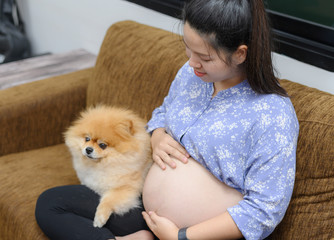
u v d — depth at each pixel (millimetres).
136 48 1765
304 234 1147
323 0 1609
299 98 1235
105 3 2414
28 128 1905
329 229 1104
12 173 1652
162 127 1340
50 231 1237
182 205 1133
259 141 1023
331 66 1413
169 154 1220
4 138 1848
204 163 1132
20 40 3070
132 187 1294
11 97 1898
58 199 1258
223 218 1051
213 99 1134
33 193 1523
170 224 1130
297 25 1553
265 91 1041
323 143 1116
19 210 1443
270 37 1017
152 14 2109
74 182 1606
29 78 2305
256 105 1050
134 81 1710
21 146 1913
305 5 1666
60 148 1913
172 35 1743
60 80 2076
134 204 1270
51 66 2463
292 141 1028
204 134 1102
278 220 1050
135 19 2240
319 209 1122
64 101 1986
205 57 997
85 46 2773
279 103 1037
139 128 1340
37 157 1806
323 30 1476
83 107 2064
